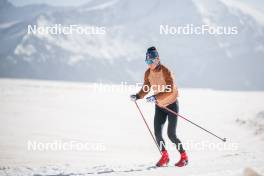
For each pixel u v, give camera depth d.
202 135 17.48
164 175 6.19
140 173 6.48
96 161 11.01
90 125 19.42
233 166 6.70
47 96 38.81
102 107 29.31
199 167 6.88
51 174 6.98
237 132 18.33
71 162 10.80
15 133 16.02
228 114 25.36
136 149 13.74
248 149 13.60
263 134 17.00
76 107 28.69
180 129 19.06
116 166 7.74
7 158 11.16
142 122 21.59
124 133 17.48
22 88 52.31
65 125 19.06
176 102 7.48
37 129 17.39
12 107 26.33
